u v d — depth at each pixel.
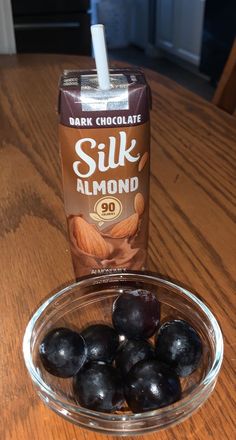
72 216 0.24
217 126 0.43
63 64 0.57
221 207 0.32
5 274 0.27
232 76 0.50
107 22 1.79
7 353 0.23
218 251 0.29
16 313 0.25
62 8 1.04
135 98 0.21
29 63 0.57
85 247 0.24
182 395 0.20
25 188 0.35
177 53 1.60
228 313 0.25
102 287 0.25
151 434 0.19
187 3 1.48
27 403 0.20
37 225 0.31
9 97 0.49
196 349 0.20
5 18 0.67
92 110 0.21
